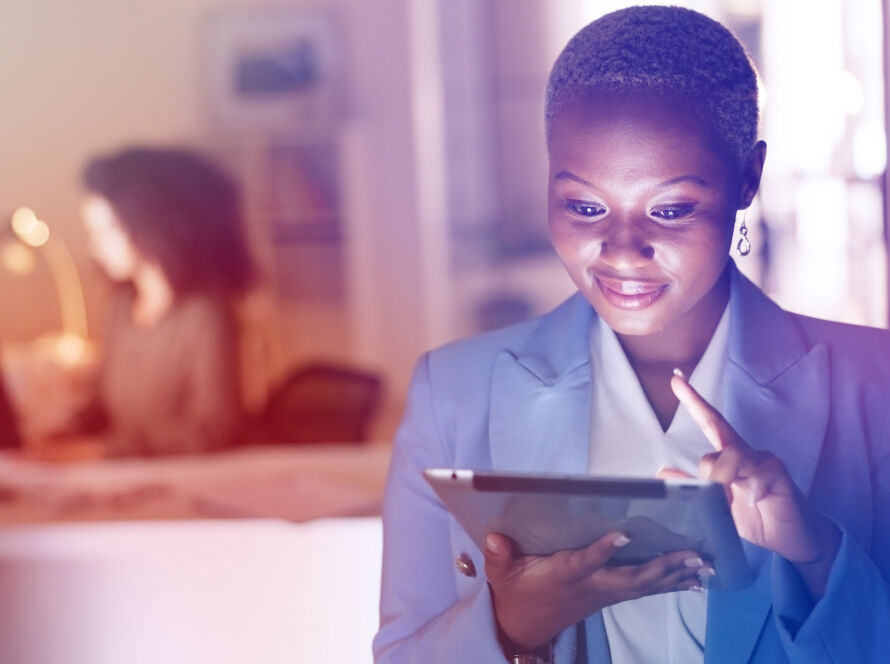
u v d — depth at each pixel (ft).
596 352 3.29
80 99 14.78
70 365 8.53
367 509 6.15
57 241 14.56
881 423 3.09
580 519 2.60
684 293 3.07
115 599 5.36
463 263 14.82
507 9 14.48
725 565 2.62
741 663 2.97
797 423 3.08
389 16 14.67
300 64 14.76
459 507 2.74
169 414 9.39
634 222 3.04
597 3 14.02
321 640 4.96
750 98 3.00
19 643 5.38
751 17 10.27
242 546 5.65
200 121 14.87
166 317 9.82
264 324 14.21
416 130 14.78
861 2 9.14
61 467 7.62
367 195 14.88
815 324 3.24
